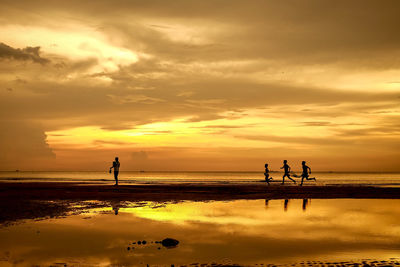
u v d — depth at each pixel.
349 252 6.65
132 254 6.52
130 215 11.41
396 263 5.93
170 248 6.97
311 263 5.93
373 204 15.07
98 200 15.95
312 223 9.96
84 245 7.21
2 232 8.52
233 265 5.82
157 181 40.38
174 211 12.51
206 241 7.60
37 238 7.86
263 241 7.57
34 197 16.75
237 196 18.75
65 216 11.08
